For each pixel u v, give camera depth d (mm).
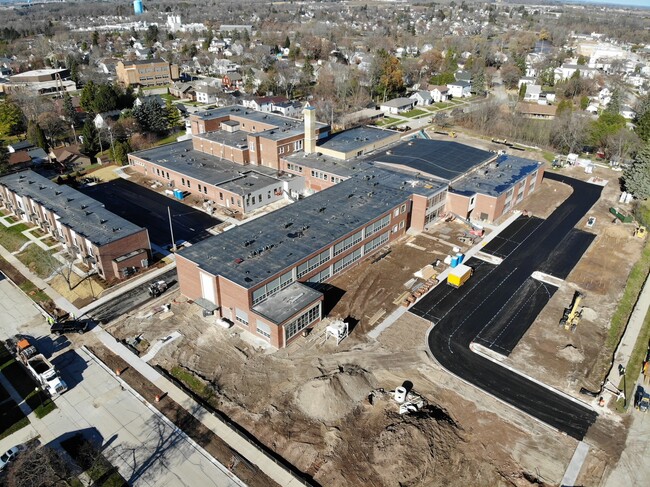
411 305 58844
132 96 151625
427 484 37594
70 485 37688
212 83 179000
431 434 40938
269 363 49531
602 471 38969
